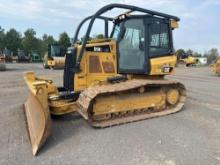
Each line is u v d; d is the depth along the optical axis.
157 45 7.15
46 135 4.94
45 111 5.02
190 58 41.62
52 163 4.34
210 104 8.50
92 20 6.39
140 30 7.02
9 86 12.38
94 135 5.53
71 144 5.09
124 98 6.55
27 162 4.38
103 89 6.11
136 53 7.05
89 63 6.92
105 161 4.38
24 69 25.33
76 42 7.60
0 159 4.47
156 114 6.85
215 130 5.88
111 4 6.47
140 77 7.30
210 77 19.56
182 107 7.57
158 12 7.07
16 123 6.23
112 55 7.17
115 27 7.52
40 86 5.17
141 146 4.96
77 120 6.51
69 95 6.52
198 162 4.35
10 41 66.12
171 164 4.28
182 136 5.45
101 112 6.24
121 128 5.94
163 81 7.04
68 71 7.11
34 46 68.00
